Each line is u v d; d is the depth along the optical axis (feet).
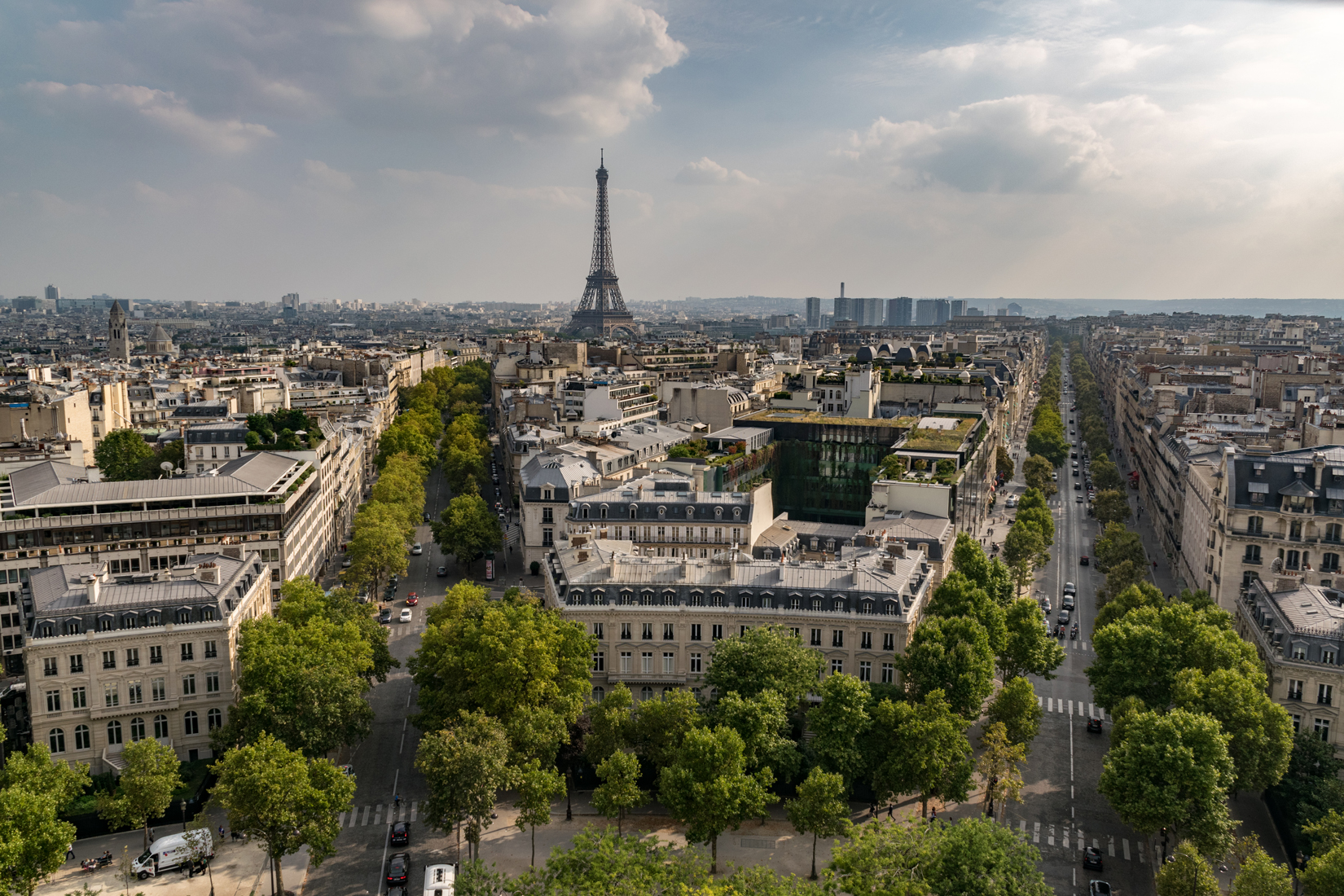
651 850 609.01
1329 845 629.92
